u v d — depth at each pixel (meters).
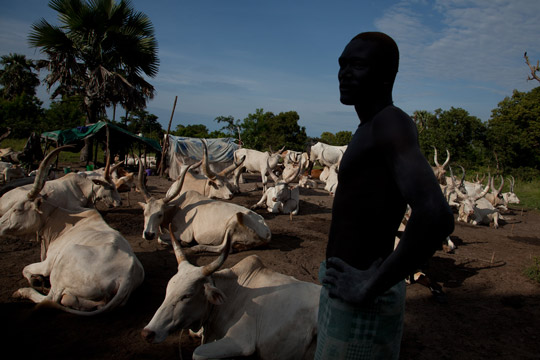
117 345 3.25
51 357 3.02
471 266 6.39
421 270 4.97
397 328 1.28
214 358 2.47
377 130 1.17
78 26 16.47
